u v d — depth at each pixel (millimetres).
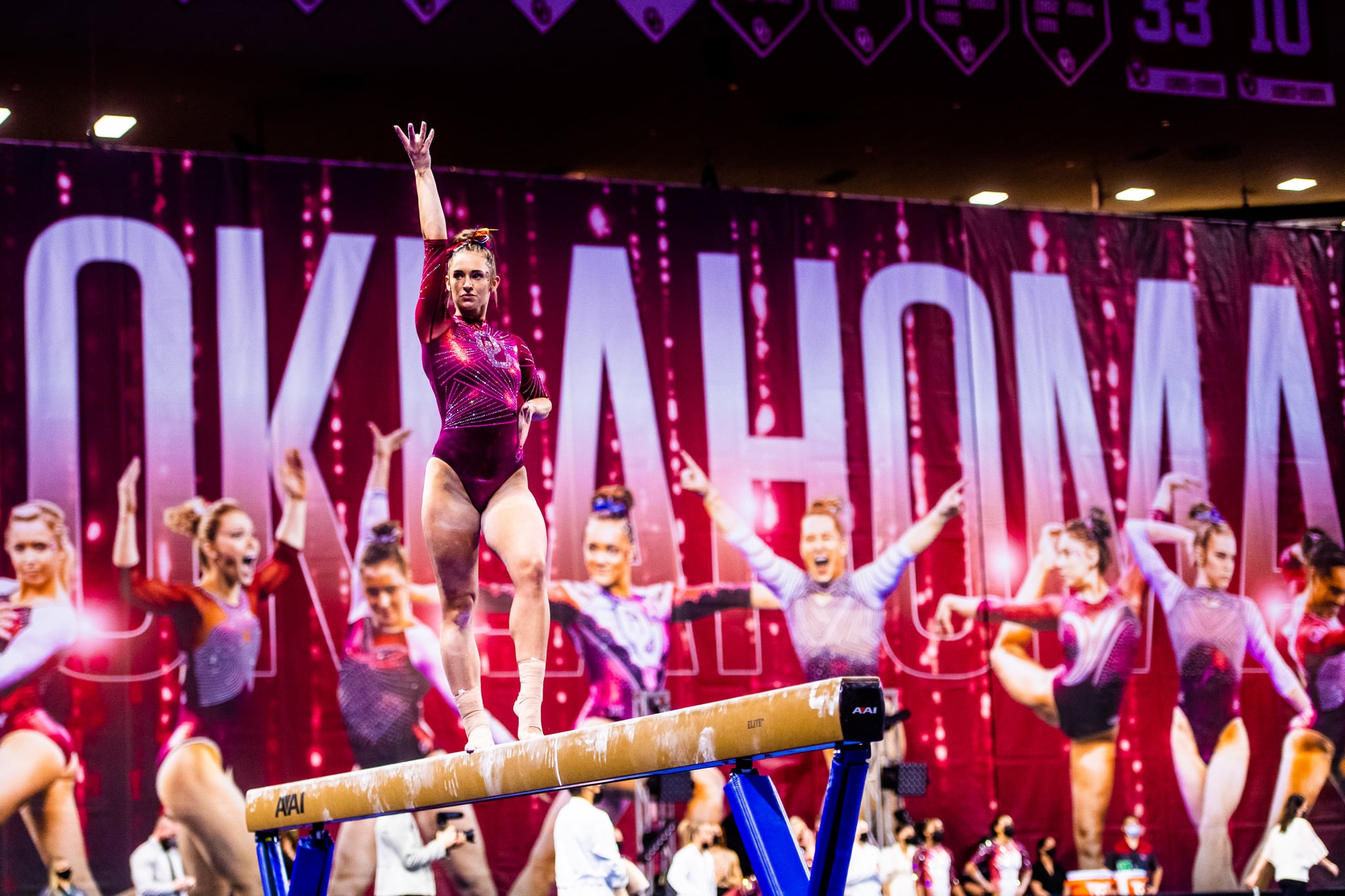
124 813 9703
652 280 11508
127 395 10227
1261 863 11820
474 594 3426
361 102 10453
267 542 10344
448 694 10477
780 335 11750
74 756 9688
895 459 11820
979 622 11719
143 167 10516
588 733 2887
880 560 11609
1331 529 12648
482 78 10258
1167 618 12109
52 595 9852
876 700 2287
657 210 11641
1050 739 11641
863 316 11977
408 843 9992
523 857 10383
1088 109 11273
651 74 10492
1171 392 12539
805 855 9766
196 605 10109
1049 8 11258
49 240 10234
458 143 11211
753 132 11352
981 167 12195
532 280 11227
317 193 10867
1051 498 12094
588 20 10383
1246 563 12375
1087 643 11867
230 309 10539
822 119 11195
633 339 11391
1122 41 11344
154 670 9945
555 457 11078
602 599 10961
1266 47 11695
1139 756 11773
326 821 3955
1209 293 12805
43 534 9906
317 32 9922
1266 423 12703
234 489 10336
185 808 9812
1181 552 12258
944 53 10969
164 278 10438
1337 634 12430
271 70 9961
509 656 10555
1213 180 12727
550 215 11352
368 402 10727
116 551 10023
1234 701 12078
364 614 10438
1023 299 12367
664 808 10664
